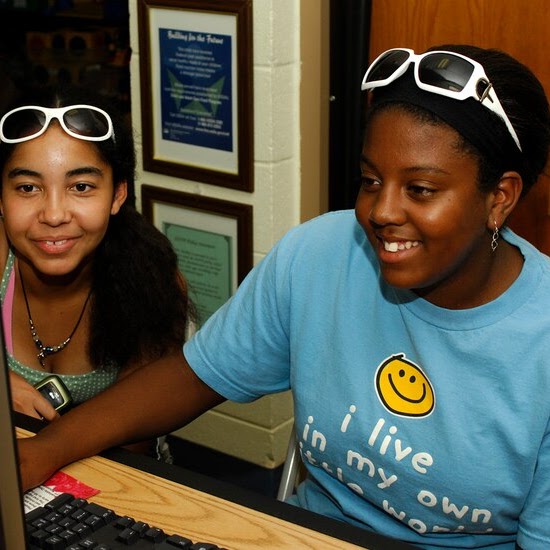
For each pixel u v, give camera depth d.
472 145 0.94
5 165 1.43
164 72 2.51
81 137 1.42
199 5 2.36
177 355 1.34
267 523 1.03
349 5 2.33
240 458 2.69
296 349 1.24
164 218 2.65
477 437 1.06
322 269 1.22
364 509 1.20
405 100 0.95
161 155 2.60
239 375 1.31
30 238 1.46
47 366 1.62
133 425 1.25
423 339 1.09
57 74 3.12
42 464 1.12
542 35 2.09
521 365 1.04
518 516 1.10
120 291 1.57
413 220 0.96
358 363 1.16
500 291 1.06
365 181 1.01
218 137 2.45
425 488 1.10
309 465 1.25
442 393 1.08
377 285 1.15
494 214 1.01
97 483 1.12
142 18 2.49
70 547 0.96
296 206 2.48
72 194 1.45
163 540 0.98
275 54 2.30
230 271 2.55
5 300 1.58
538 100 0.99
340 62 2.40
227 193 2.50
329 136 2.48
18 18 3.21
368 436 1.13
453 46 1.02
